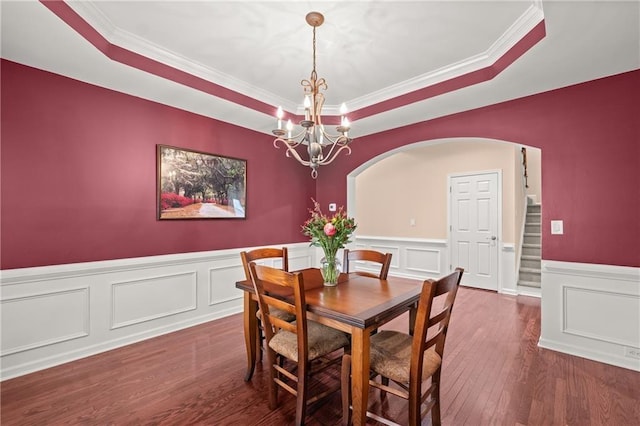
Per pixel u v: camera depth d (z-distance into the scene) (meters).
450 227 5.14
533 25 2.02
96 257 2.66
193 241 3.33
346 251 2.75
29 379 2.21
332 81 3.03
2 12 1.72
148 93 2.83
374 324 1.59
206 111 3.29
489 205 4.75
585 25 1.81
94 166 2.64
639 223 2.34
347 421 1.65
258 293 1.86
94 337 2.63
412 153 5.57
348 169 4.38
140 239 2.92
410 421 1.49
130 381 2.19
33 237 2.35
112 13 2.02
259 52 2.52
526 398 1.99
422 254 5.43
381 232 5.97
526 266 4.93
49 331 2.41
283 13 2.02
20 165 2.29
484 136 3.10
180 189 3.20
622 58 2.18
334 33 2.23
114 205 2.76
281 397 2.02
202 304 3.40
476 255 4.87
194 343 2.84
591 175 2.53
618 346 2.41
